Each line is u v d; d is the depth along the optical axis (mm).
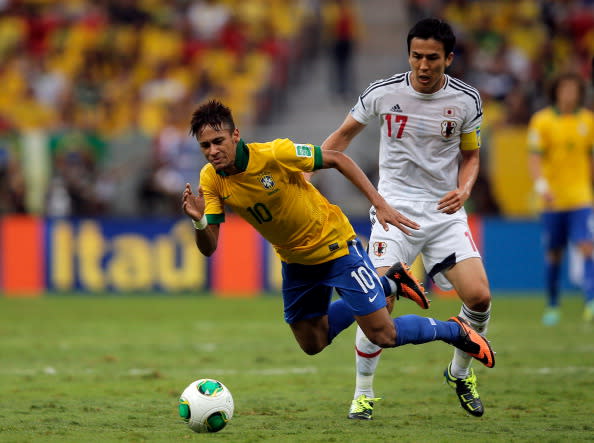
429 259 21328
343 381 25844
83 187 56188
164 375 26953
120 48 74812
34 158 56125
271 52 73938
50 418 19891
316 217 18734
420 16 74688
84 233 55250
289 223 18531
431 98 20625
